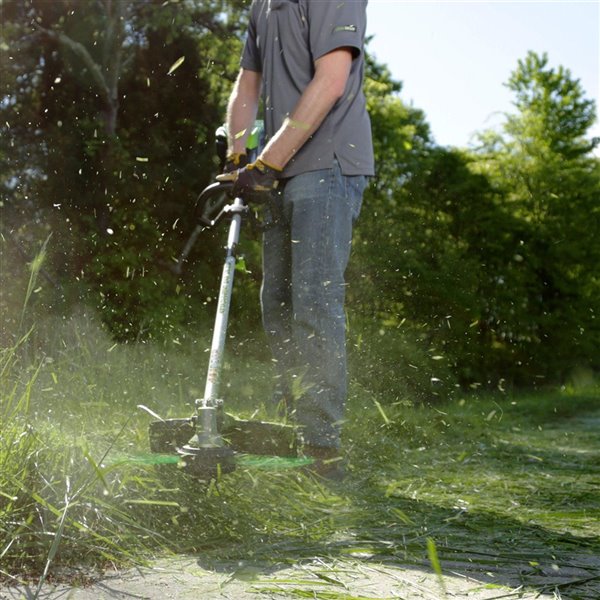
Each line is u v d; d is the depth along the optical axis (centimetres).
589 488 327
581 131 2428
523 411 915
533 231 2203
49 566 174
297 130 292
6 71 1226
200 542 204
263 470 259
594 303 2211
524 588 177
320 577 179
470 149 2372
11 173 1132
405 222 1814
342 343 305
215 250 1262
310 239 306
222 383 566
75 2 1252
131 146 1266
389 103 1947
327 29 304
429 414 540
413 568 190
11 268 888
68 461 210
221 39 1366
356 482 308
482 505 279
